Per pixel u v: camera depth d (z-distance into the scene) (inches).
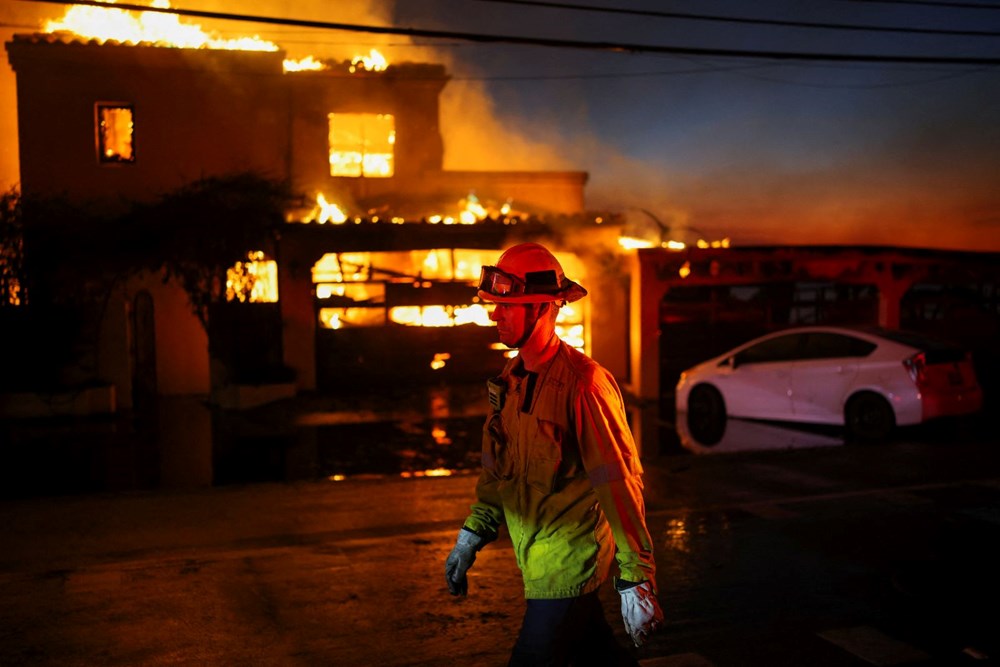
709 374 576.7
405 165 823.1
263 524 295.6
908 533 274.8
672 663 183.8
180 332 749.3
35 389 627.2
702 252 685.3
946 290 754.2
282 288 678.5
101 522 299.1
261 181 721.0
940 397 479.2
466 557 131.3
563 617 120.0
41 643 196.1
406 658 189.5
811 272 708.7
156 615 212.1
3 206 650.8
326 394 676.1
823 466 377.1
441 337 715.4
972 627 199.8
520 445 120.9
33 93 743.7
